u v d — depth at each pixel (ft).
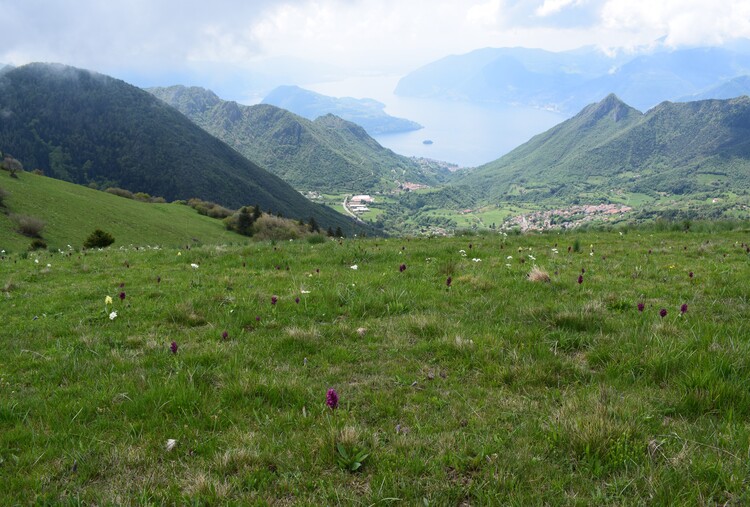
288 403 17.06
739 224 72.54
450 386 18.26
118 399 17.70
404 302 30.01
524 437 13.97
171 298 34.30
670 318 24.47
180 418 15.99
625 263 41.93
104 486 12.63
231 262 49.80
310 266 46.03
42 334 27.35
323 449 13.48
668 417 14.93
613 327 23.31
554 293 31.22
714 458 12.06
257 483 12.58
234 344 23.59
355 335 24.45
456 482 12.08
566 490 11.62
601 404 14.84
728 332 21.20
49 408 17.07
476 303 29.17
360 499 11.46
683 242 56.70
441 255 49.03
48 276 48.24
